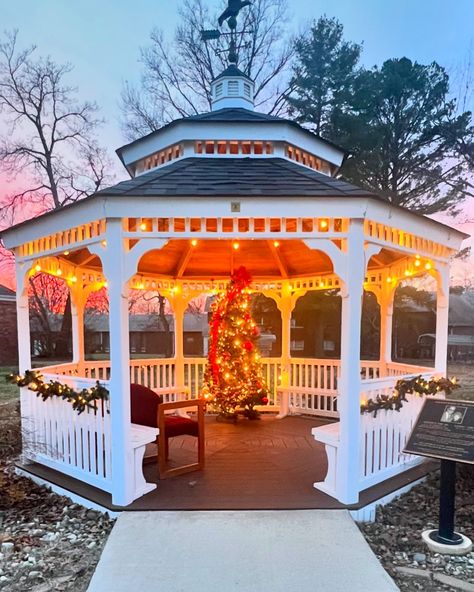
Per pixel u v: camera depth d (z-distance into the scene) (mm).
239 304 6395
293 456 4789
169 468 4340
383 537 3258
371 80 13828
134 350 23344
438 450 3193
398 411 4246
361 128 12984
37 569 2826
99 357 18859
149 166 5602
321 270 6562
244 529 3148
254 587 2500
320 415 6766
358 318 3598
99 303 18000
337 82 13914
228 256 6598
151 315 21547
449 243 4863
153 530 3133
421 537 3230
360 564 2734
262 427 6156
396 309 15039
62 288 17875
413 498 3992
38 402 4648
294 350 17406
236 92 5934
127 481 3564
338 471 3637
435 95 13719
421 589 2609
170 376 7031
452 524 3148
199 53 15484
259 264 6867
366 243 3764
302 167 4605
